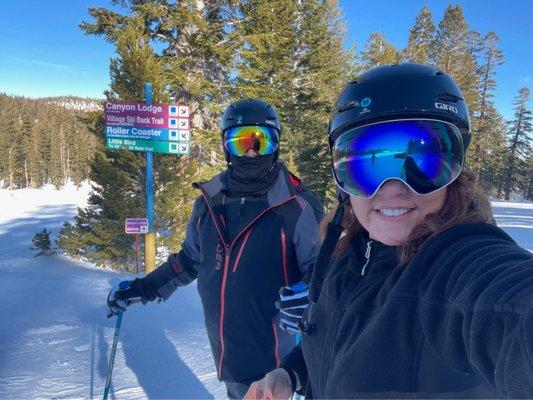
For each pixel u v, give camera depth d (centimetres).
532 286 58
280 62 1539
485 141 4034
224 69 1212
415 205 83
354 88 95
